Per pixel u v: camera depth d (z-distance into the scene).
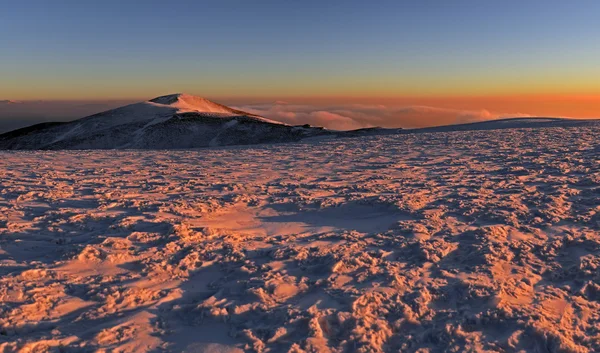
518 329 4.19
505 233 6.88
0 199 9.12
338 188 10.84
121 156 20.58
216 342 3.91
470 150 19.11
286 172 14.09
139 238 6.53
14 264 5.38
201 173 13.91
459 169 13.66
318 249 6.28
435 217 7.85
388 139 28.12
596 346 4.01
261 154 20.92
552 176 11.62
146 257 5.82
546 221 7.49
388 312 4.50
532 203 8.67
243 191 10.52
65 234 6.71
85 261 5.58
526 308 4.57
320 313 4.36
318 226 7.78
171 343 3.89
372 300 4.68
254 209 8.82
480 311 4.50
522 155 16.25
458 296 4.86
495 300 4.70
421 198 9.33
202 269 5.56
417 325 4.30
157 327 4.14
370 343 3.94
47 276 5.07
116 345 3.78
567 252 6.22
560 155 15.59
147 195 9.95
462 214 8.07
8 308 4.20
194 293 4.91
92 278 5.10
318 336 4.01
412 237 6.78
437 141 24.55
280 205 9.14
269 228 7.61
